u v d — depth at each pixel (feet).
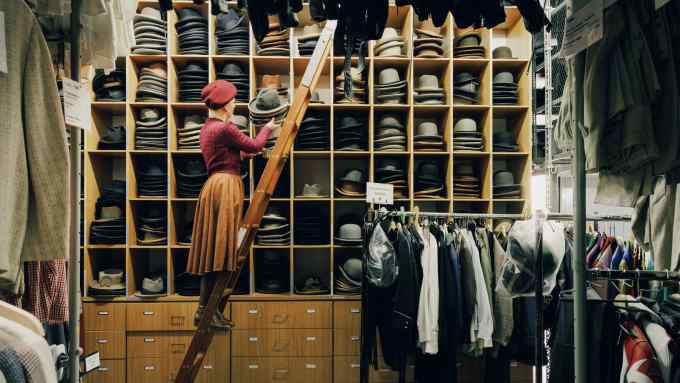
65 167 3.79
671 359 4.17
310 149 10.64
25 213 3.56
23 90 3.61
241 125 10.39
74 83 4.39
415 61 10.82
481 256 8.83
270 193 8.03
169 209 10.35
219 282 7.77
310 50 10.61
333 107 10.68
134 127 10.69
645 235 5.50
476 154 10.71
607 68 3.90
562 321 5.41
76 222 4.61
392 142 10.67
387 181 10.72
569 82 4.55
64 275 5.14
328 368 10.20
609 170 4.19
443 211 11.56
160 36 10.50
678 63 3.94
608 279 4.87
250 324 10.17
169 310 10.14
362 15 4.46
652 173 3.95
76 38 4.42
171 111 10.50
